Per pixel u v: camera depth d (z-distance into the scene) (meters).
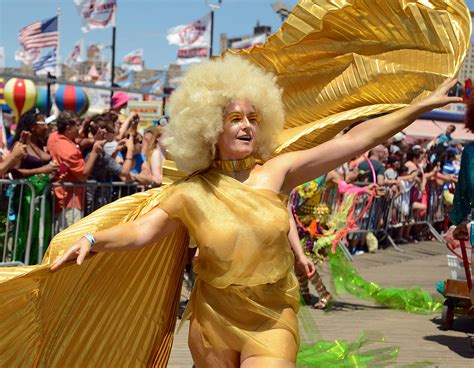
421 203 12.16
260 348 2.56
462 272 6.03
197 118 2.65
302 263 4.48
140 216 2.83
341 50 3.24
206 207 2.61
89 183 6.55
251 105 2.70
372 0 3.11
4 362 2.78
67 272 2.77
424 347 5.37
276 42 3.26
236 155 2.69
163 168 3.19
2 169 5.75
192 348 2.76
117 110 10.57
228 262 2.58
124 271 2.88
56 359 2.86
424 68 3.09
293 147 3.08
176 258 2.94
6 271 2.65
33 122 6.23
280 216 2.62
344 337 5.59
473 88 4.33
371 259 10.27
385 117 2.81
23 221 6.02
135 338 2.94
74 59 23.53
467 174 4.29
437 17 3.05
